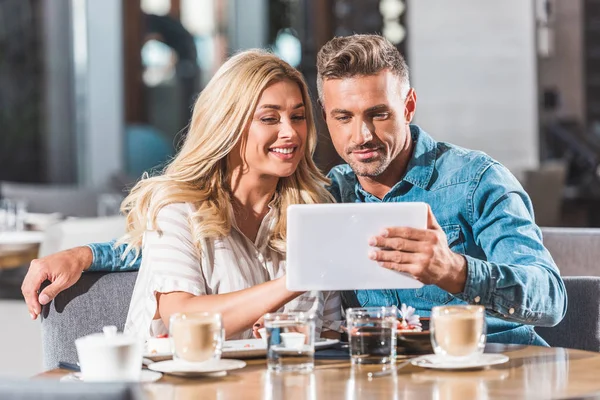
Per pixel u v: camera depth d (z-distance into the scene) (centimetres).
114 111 887
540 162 694
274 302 220
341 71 250
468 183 261
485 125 675
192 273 239
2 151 909
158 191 251
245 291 222
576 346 267
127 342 182
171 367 191
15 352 435
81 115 892
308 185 265
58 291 262
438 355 198
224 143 252
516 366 195
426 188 266
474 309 196
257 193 259
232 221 254
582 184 718
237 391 177
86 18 888
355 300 268
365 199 274
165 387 182
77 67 892
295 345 193
